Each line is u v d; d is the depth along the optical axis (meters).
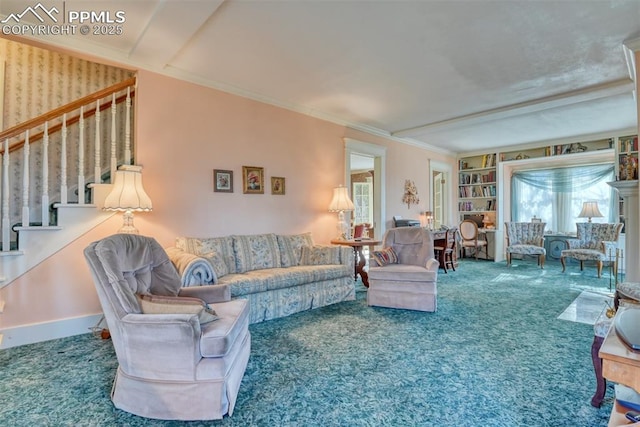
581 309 3.50
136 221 3.15
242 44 2.85
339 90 3.93
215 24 2.54
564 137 6.24
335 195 4.70
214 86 3.67
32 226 2.72
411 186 6.52
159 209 3.28
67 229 2.81
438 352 2.42
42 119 2.72
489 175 7.43
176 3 2.22
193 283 2.64
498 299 3.91
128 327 1.66
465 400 1.80
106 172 3.68
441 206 7.70
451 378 2.04
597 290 4.37
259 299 3.13
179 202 3.41
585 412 1.69
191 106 3.50
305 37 2.73
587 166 6.60
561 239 6.80
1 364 2.25
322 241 4.82
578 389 1.91
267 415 1.67
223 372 1.66
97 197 2.96
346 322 3.10
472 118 4.90
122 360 1.71
